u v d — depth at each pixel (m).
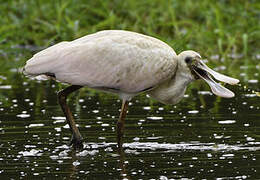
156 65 12.52
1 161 11.27
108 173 10.58
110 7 24.17
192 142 12.30
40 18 24.19
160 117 14.28
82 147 12.21
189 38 22.36
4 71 20.39
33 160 11.35
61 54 12.21
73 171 10.71
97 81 12.31
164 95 13.05
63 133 13.09
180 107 15.28
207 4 24.41
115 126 13.61
